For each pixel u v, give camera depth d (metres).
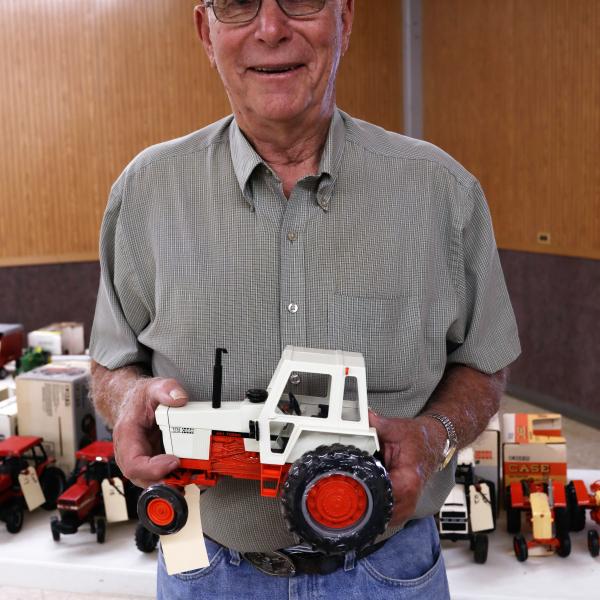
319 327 1.46
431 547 1.60
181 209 1.49
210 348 1.48
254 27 1.30
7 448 3.53
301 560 1.48
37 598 3.20
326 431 1.27
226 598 1.54
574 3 5.54
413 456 1.30
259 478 1.34
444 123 7.02
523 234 6.24
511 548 3.24
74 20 6.82
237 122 1.45
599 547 3.15
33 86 6.82
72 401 3.71
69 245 7.08
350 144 1.49
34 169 6.91
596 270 5.58
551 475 3.40
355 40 7.12
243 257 1.46
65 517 3.35
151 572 3.17
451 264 1.53
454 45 6.77
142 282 1.55
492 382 1.61
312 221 1.46
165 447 1.35
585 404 5.79
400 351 1.48
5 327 4.93
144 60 6.97
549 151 5.88
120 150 7.05
